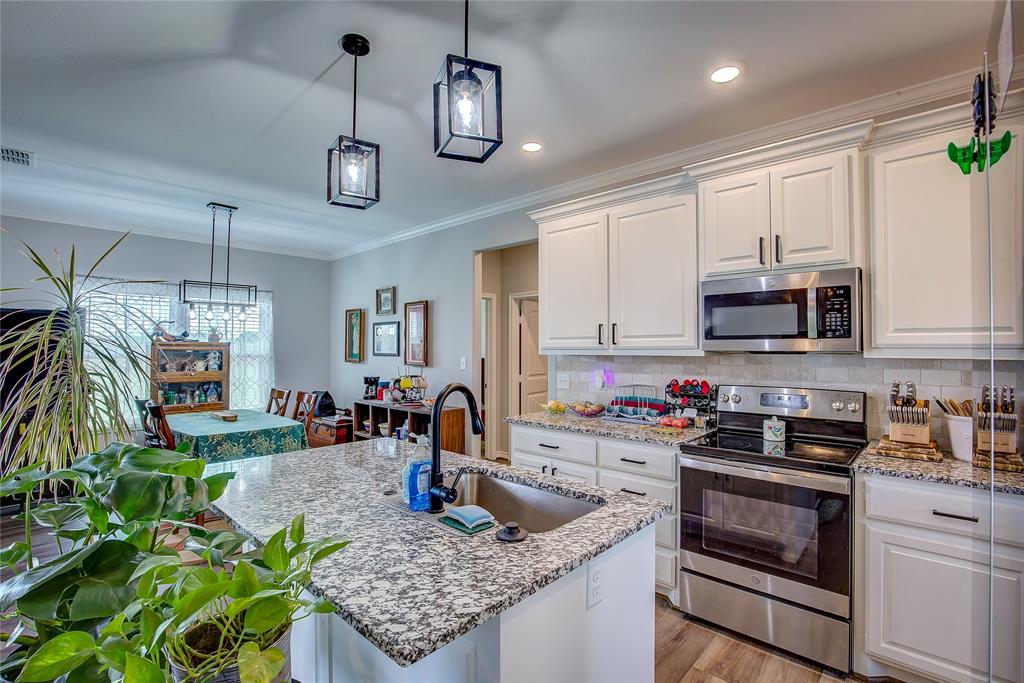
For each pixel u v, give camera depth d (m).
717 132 2.86
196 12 1.85
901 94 2.40
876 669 1.95
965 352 1.97
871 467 1.93
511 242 4.22
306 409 4.91
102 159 3.32
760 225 2.43
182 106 2.59
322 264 6.57
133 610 0.66
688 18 1.88
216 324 5.56
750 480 2.20
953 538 1.76
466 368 4.65
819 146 2.26
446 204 4.29
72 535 0.96
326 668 1.32
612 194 3.02
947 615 1.77
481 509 1.39
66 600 0.78
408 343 5.27
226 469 1.98
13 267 4.46
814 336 2.27
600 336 3.11
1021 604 0.94
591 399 3.54
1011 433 1.00
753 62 2.17
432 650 0.82
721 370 2.92
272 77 2.32
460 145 3.05
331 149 2.10
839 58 2.13
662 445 2.50
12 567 0.89
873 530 1.93
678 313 2.76
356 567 1.10
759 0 1.77
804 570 2.07
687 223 2.73
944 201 2.01
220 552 0.89
